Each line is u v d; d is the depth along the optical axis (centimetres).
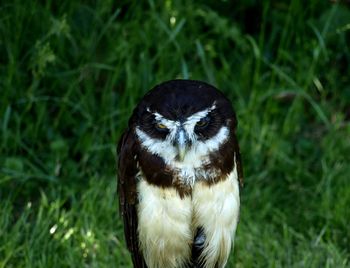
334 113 1309
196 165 887
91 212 1089
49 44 1170
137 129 900
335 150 1231
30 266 1018
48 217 1070
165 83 905
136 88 1216
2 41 1216
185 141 870
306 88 1267
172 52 1248
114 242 1080
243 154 1209
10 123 1196
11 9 1211
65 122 1212
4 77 1199
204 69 1259
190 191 892
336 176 1193
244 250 1073
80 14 1252
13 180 1145
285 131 1252
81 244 1059
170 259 930
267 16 1327
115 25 1241
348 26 1274
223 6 1331
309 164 1235
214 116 889
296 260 1071
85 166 1183
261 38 1270
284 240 1093
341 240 1110
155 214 901
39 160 1173
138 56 1252
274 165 1213
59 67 1229
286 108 1278
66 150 1176
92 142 1191
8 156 1167
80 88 1233
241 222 1110
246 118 1222
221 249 927
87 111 1204
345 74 1345
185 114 877
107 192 1118
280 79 1274
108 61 1229
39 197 1145
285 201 1187
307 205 1165
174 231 906
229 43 1318
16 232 1050
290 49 1321
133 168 905
